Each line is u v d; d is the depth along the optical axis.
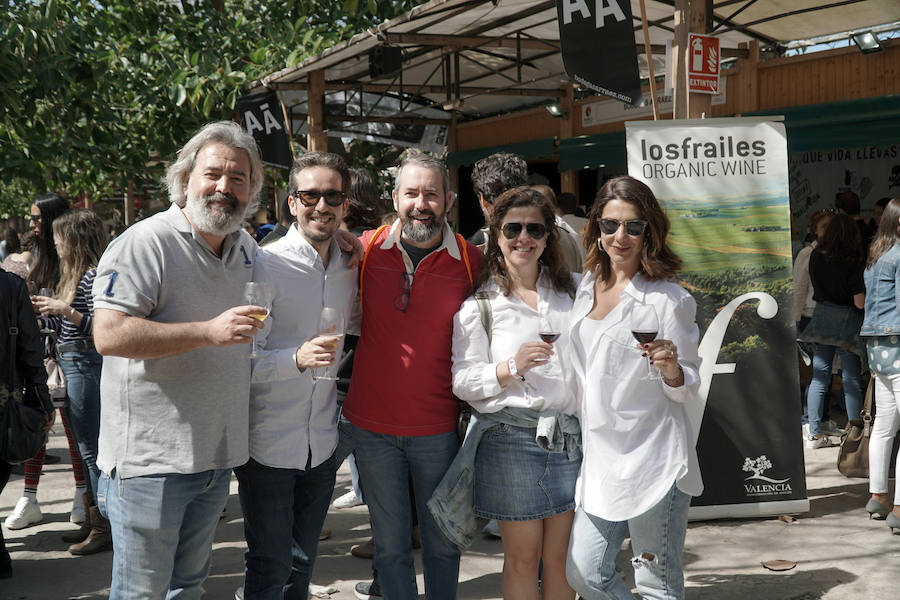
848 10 7.80
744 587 4.20
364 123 12.56
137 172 13.09
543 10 7.55
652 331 2.79
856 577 4.28
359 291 3.55
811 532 4.97
